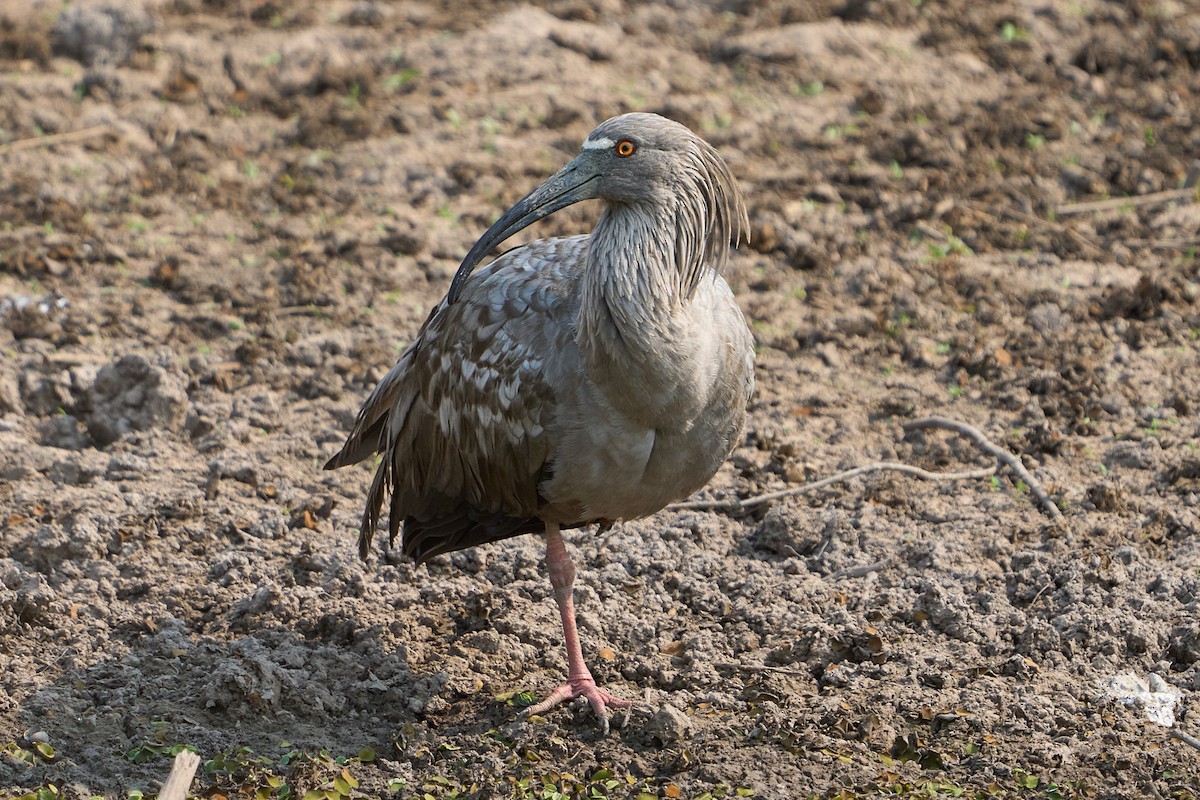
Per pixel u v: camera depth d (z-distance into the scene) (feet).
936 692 33.22
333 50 70.49
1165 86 69.00
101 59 69.82
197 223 57.47
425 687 33.78
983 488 41.88
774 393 47.19
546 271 31.99
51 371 47.06
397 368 35.58
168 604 36.88
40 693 32.89
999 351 48.44
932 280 53.83
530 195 30.48
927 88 68.80
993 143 63.77
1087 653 34.60
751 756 30.83
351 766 31.12
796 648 35.14
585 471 31.12
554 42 72.23
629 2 77.15
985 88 69.10
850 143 64.03
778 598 37.11
